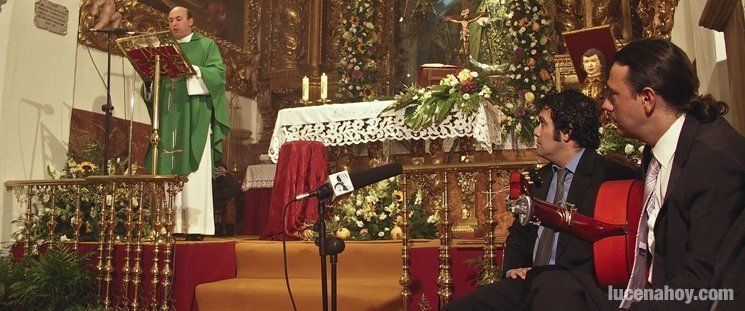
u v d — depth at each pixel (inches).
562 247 106.5
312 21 412.8
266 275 200.8
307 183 234.8
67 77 267.4
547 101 119.2
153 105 214.2
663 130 77.0
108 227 216.1
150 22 326.0
